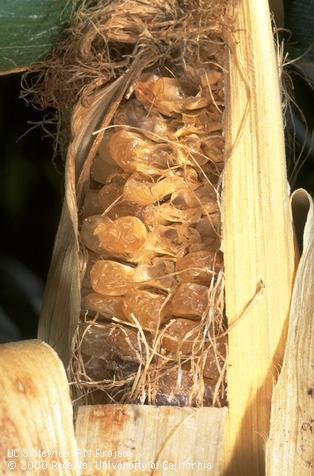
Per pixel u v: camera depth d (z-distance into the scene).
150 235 0.34
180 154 0.34
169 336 0.34
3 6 0.36
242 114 0.34
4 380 0.32
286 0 0.39
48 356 0.33
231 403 0.34
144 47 0.35
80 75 0.36
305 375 0.34
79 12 0.35
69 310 0.35
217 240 0.34
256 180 0.34
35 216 0.49
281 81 0.37
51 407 0.32
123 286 0.34
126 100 0.35
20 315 0.47
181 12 0.35
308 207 0.35
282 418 0.33
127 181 0.34
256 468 0.34
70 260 0.35
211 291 0.34
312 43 0.39
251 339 0.34
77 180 0.35
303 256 0.34
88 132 0.35
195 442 0.34
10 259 0.48
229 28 0.34
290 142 0.42
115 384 0.34
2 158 0.48
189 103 0.34
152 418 0.33
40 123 0.39
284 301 0.34
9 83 0.48
